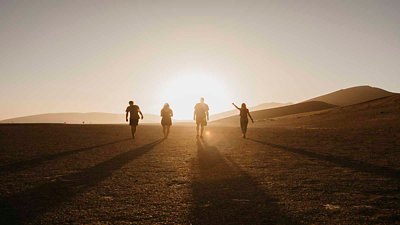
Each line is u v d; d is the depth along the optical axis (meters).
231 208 6.95
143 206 7.21
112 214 6.70
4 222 6.29
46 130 28.50
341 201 7.28
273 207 6.95
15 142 20.03
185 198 7.79
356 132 23.78
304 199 7.50
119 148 17.34
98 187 8.94
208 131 30.48
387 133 22.11
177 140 21.56
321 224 5.93
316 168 11.12
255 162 12.56
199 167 11.80
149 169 11.50
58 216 6.60
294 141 19.56
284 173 10.40
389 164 11.52
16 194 8.27
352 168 10.98
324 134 23.27
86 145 18.72
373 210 6.62
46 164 12.55
